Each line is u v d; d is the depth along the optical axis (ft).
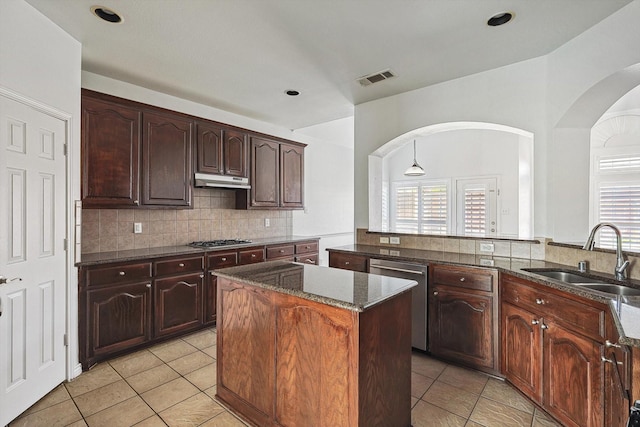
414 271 9.11
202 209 12.78
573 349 5.62
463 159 20.68
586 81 7.50
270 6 6.67
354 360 4.66
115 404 6.75
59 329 7.38
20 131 6.24
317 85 10.84
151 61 9.12
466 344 8.28
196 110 12.66
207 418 6.32
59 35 7.27
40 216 6.77
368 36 7.83
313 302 5.15
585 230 8.57
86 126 8.61
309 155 18.57
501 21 7.17
